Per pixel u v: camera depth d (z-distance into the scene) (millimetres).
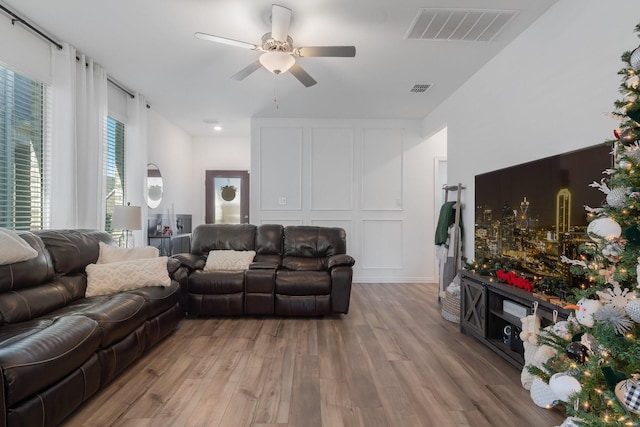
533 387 1846
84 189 3207
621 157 1278
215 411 1762
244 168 6531
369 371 2236
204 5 2404
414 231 5316
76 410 1753
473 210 3547
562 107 2275
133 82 3828
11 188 2639
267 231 4102
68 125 2957
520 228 2514
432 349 2617
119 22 2637
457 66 3346
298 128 5238
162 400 1862
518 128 2773
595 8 2002
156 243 4594
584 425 1190
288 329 3092
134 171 4148
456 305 3277
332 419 1703
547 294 2045
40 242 2303
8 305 1862
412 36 2783
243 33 2770
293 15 2486
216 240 4043
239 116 5156
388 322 3305
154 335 2502
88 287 2477
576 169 1965
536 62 2545
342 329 3094
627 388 1024
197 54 3158
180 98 4344
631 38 1772
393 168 5297
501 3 2346
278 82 3805
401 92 4086
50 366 1459
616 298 1182
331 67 3377
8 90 2605
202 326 3176
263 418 1704
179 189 5848
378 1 2326
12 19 2523
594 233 1295
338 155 5273
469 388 2018
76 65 3105
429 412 1767
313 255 3980
